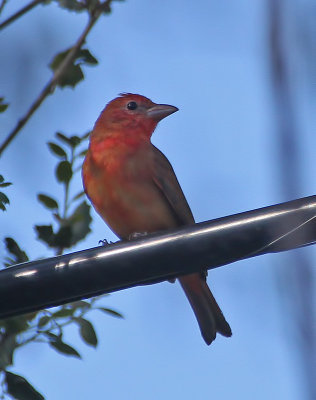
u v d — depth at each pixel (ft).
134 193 35.37
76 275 22.26
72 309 27.20
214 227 21.49
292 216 20.79
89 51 31.89
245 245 21.26
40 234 28.76
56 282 22.34
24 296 22.44
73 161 30.48
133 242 22.22
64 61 31.68
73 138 30.32
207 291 33.22
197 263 21.94
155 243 21.77
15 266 22.50
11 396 25.79
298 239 20.74
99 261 22.07
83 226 29.96
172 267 21.99
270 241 21.06
